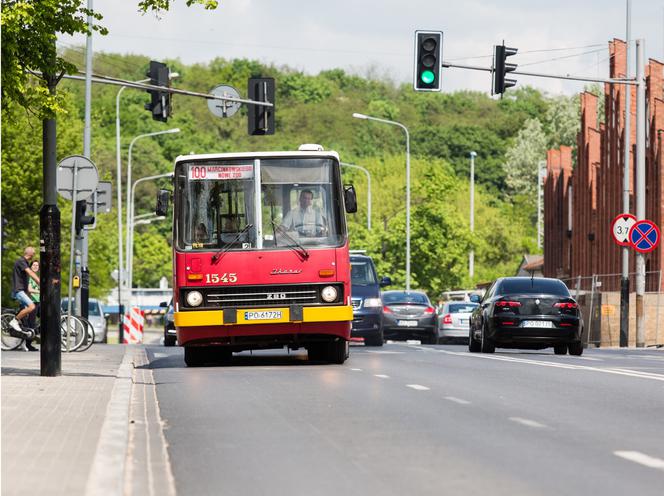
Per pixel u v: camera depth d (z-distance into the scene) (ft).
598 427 61.57
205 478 46.50
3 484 42.50
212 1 101.76
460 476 46.09
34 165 304.09
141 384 92.99
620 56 322.75
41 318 96.27
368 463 49.65
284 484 44.86
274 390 84.99
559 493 42.19
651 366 114.21
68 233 310.45
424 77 159.63
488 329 149.69
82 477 44.09
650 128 285.23
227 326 111.96
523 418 65.87
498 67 166.09
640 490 42.73
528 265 490.49
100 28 102.94
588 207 353.92
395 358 131.34
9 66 96.12
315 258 112.88
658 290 211.82
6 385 86.53
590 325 224.94
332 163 114.83
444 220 381.60
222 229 113.29
